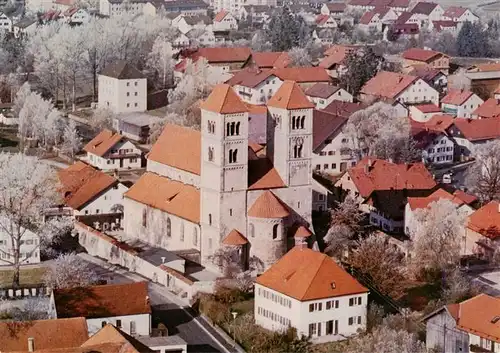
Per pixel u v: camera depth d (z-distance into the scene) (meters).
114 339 178.12
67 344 192.00
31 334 192.12
